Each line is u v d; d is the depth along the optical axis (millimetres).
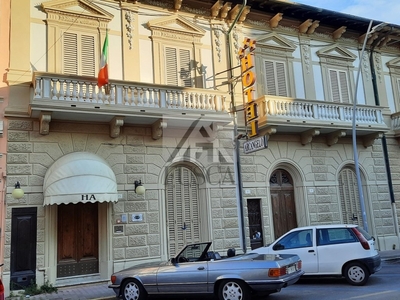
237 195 14070
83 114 11398
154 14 14094
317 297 8266
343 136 16016
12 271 10562
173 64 14086
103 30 13125
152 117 12172
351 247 9555
